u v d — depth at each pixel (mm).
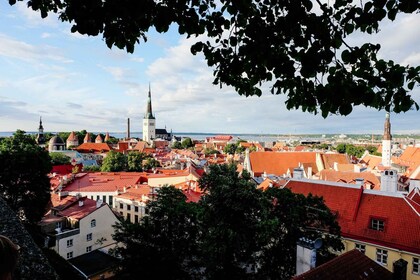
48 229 43531
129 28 5746
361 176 61750
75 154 148125
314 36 5527
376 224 32750
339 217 35094
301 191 40969
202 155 164000
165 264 25859
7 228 12414
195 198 50750
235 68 6371
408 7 5016
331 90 5684
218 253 22141
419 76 5387
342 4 5773
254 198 23156
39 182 43594
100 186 69312
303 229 27172
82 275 32969
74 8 5352
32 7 6730
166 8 5578
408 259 29219
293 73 5871
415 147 108312
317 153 94562
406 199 32875
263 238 22906
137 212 58156
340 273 16219
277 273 25859
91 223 44281
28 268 10562
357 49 5492
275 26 5891
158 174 81000
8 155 41906
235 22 6508
